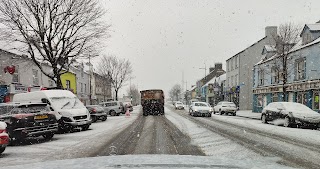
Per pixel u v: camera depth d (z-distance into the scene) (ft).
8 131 32.27
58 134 43.70
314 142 30.83
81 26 61.41
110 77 163.94
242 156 22.90
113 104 98.17
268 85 94.22
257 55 124.88
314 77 65.62
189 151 25.58
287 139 33.30
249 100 126.11
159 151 25.86
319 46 63.62
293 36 67.92
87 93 148.56
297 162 20.61
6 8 53.52
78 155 24.99
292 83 75.97
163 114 97.50
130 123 61.82
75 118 45.09
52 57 60.75
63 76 107.34
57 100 46.60
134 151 26.18
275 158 22.08
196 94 280.51
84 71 146.00
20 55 67.41
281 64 73.15
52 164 4.50
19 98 49.37
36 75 84.17
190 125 53.31
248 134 38.45
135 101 310.24
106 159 4.98
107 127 53.67
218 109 98.22
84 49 62.44
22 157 24.75
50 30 58.59
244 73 127.54
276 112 53.36
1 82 65.72
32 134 32.73
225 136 36.29
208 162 4.80
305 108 52.34
